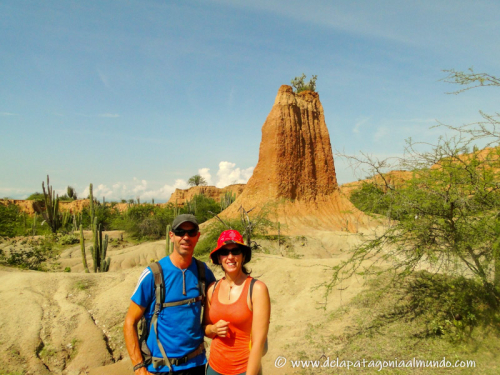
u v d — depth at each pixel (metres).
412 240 6.41
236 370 3.04
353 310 8.00
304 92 42.41
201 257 18.17
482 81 5.43
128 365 7.07
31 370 6.71
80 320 8.16
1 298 8.59
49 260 23.08
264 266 12.54
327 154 40.44
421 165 6.32
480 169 6.06
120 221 50.31
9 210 27.47
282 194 36.34
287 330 7.88
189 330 3.12
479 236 5.61
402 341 6.31
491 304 6.38
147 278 3.11
